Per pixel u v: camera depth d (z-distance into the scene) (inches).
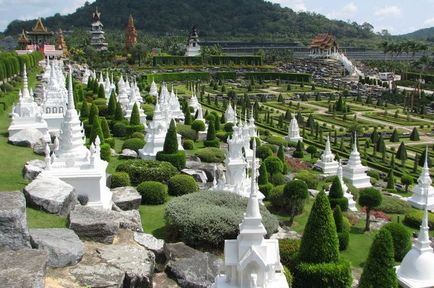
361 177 1893.5
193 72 5930.1
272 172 1642.5
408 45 6697.8
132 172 1397.6
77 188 1032.2
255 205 581.0
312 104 4409.5
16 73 3196.4
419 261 839.1
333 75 6643.7
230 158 1254.9
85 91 3009.4
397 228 1079.0
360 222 1390.3
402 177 1904.5
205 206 1067.3
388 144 2800.2
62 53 5753.0
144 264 744.3
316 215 701.9
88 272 675.4
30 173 1107.3
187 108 2620.6
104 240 794.8
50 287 613.9
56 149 1159.6
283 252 954.7
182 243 951.6
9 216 627.2
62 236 722.2
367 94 5083.7
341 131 3107.8
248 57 6934.1
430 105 4286.4
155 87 3499.0
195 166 1617.9
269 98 4714.6
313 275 687.1
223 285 588.1
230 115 2647.6
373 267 658.8
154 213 1208.8
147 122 2381.9
